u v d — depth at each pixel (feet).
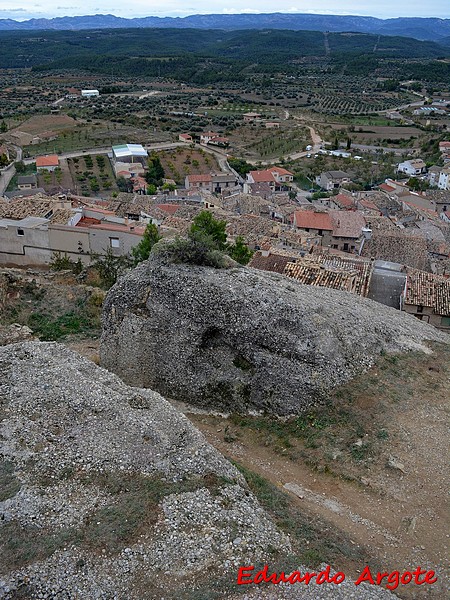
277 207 319.68
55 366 71.67
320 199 386.32
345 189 405.39
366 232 248.52
